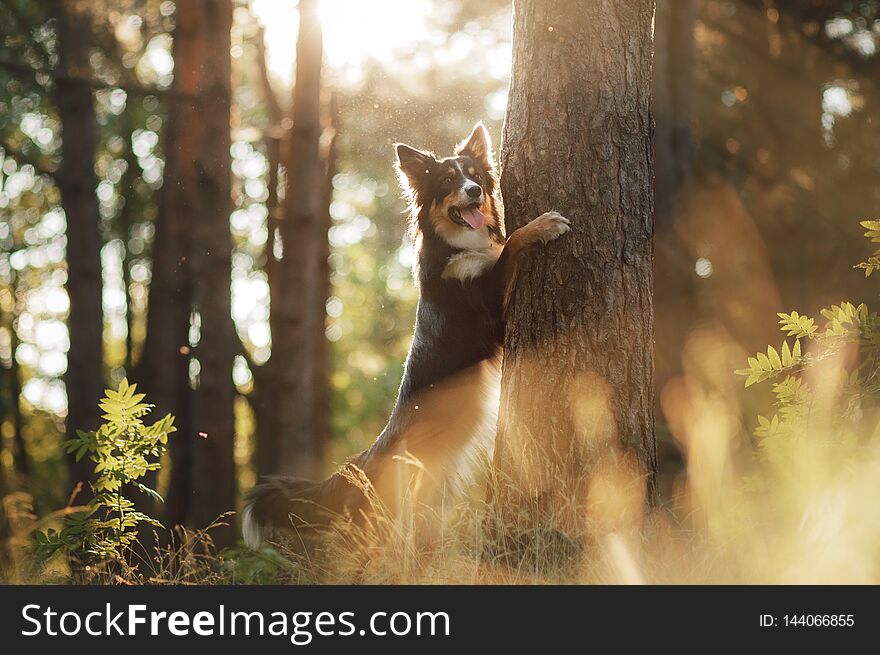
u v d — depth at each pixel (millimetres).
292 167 13547
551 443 5023
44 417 28141
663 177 13906
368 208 27562
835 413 5043
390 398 29203
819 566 4379
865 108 18625
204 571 5652
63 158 14094
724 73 18547
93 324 13867
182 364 15242
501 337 6184
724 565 4570
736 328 17812
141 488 5672
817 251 18516
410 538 5102
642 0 5195
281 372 13602
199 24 12438
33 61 15469
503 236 6805
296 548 6254
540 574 4582
